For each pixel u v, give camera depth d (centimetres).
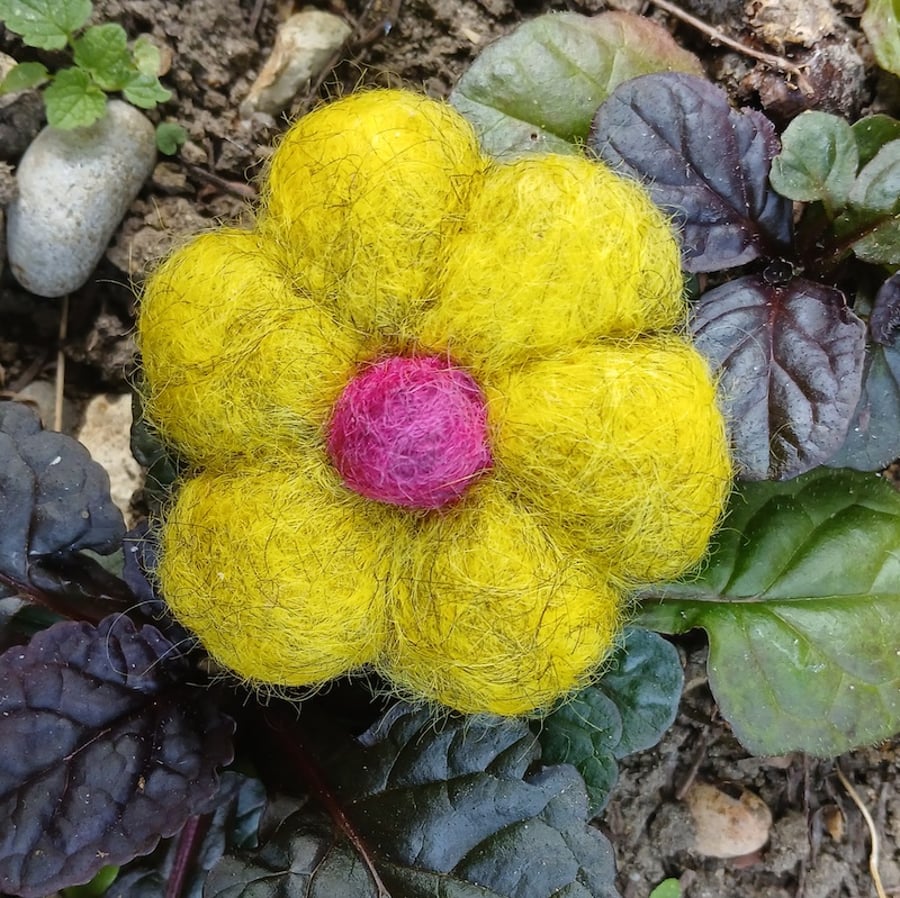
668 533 15
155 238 22
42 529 18
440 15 22
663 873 22
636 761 22
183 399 15
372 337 15
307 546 14
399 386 14
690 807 22
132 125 21
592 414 14
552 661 15
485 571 14
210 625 15
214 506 15
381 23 22
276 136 21
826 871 22
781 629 19
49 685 16
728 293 18
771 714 19
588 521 14
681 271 18
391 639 15
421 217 14
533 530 14
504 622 14
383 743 17
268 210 16
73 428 23
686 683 22
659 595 19
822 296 18
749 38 22
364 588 15
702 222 18
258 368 14
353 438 14
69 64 22
